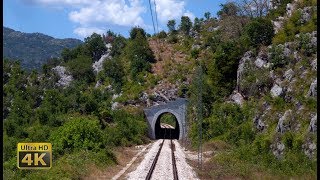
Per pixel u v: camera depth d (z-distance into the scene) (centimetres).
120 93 10825
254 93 5975
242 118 5906
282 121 4150
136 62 12056
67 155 4028
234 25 9556
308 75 4662
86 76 13675
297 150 3638
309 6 6366
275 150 4012
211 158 4841
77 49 16050
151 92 10231
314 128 3581
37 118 8662
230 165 3978
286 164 3541
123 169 3944
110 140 6241
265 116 4941
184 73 10894
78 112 8831
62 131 4562
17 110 9794
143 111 8881
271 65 5803
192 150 6156
